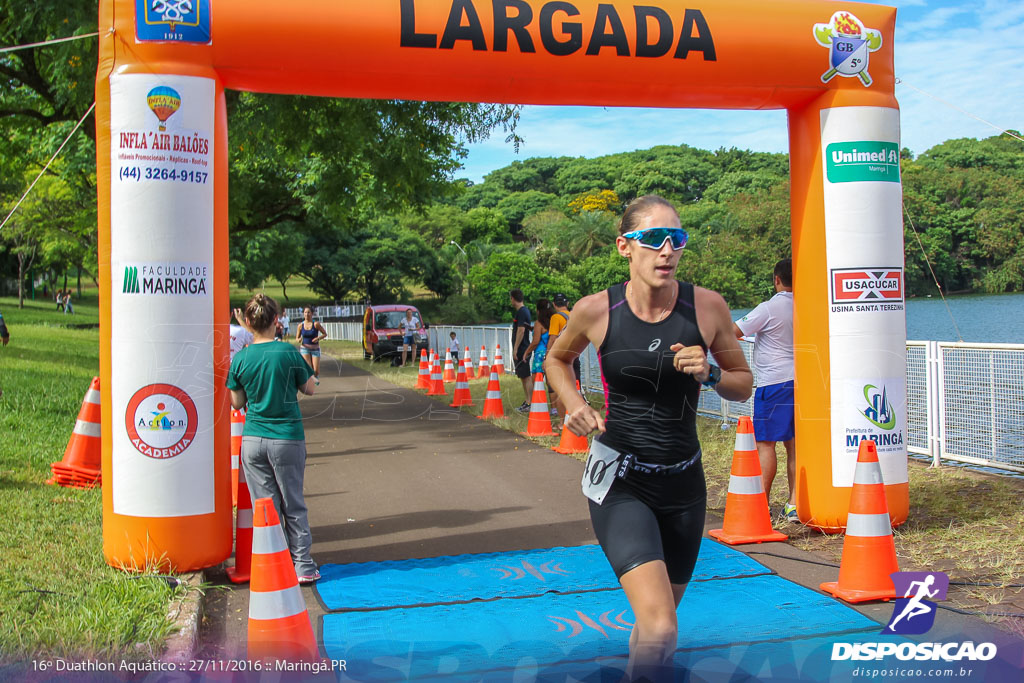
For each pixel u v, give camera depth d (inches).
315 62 197.3
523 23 204.5
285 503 192.5
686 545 115.5
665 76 214.2
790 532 227.9
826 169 223.8
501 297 2080.5
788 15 219.3
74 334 1075.3
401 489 297.4
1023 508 239.5
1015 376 280.4
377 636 155.9
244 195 645.3
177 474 190.5
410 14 198.5
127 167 188.9
